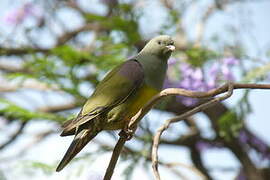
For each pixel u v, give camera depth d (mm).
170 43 9188
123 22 12766
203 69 12367
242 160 13883
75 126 8406
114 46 12969
